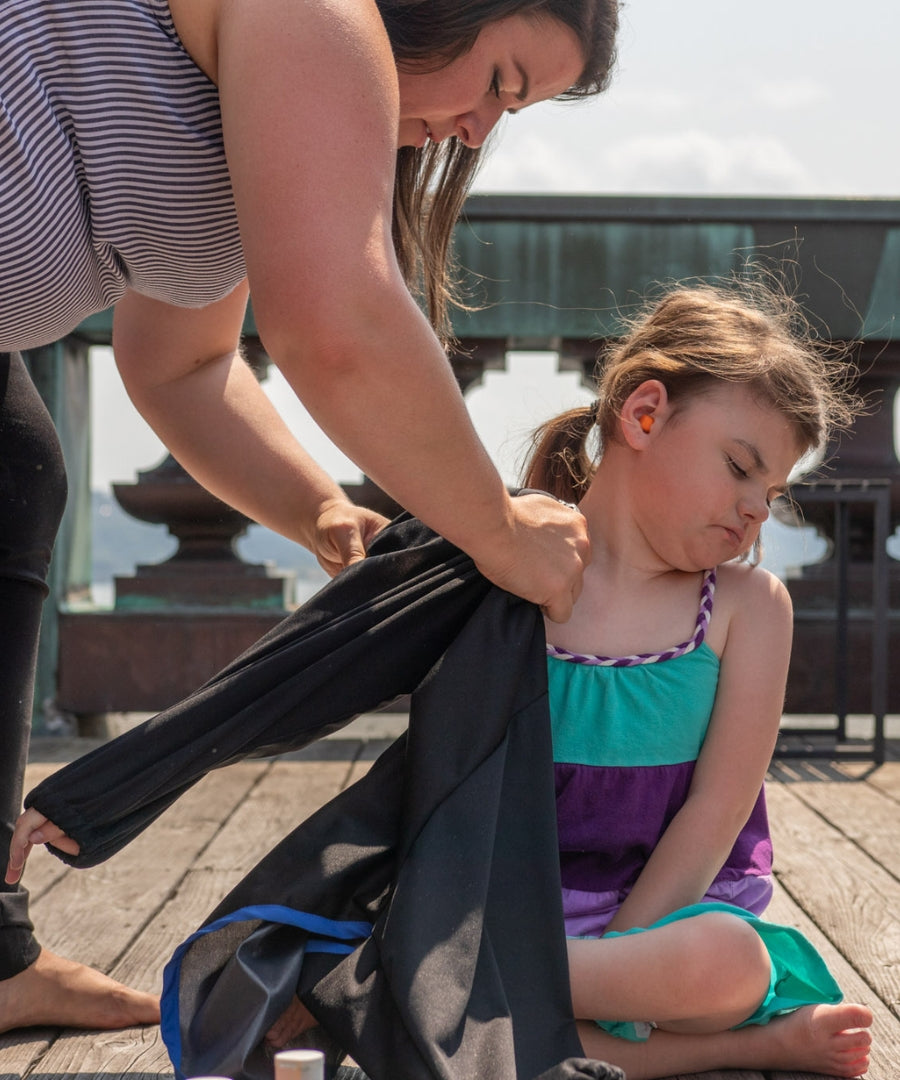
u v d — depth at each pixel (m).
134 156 1.14
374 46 1.07
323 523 1.54
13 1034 1.50
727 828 1.44
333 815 1.30
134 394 1.63
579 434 1.69
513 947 1.21
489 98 1.29
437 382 1.07
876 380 3.68
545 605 1.31
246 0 1.06
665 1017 1.31
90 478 3.95
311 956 1.24
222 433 1.60
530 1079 1.14
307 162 1.02
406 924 1.17
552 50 1.26
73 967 1.53
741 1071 1.39
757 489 1.45
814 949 1.39
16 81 1.09
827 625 3.67
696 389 1.46
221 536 3.82
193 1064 1.20
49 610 3.70
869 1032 1.44
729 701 1.48
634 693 1.45
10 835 1.49
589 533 1.54
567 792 1.43
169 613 3.68
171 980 1.26
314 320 1.03
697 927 1.31
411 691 1.36
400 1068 1.12
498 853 1.25
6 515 1.50
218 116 1.15
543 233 3.57
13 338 1.25
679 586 1.51
